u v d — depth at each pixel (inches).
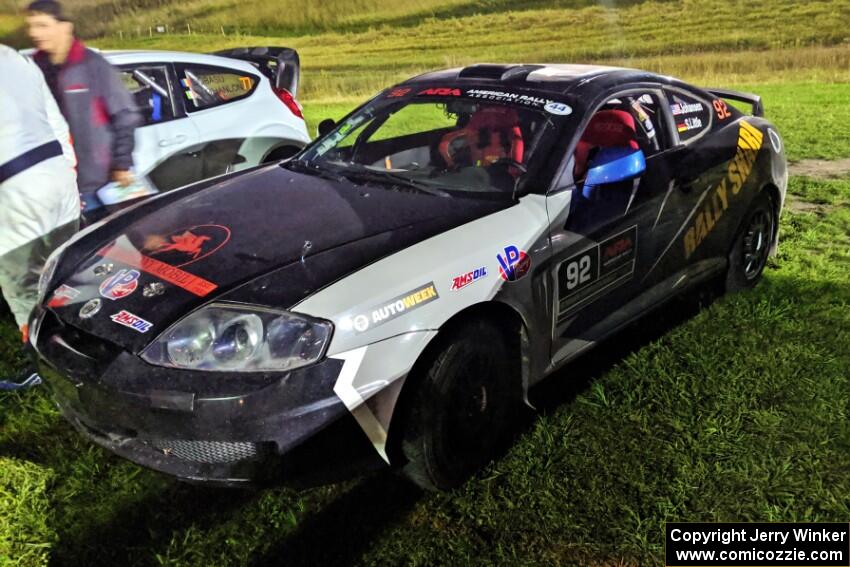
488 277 96.8
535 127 118.3
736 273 155.3
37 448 108.0
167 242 101.0
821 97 530.6
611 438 111.2
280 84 235.3
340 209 106.7
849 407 119.0
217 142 199.9
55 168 126.3
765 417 116.2
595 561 89.2
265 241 97.7
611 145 123.1
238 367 82.4
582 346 116.8
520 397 109.8
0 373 127.6
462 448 99.5
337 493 99.5
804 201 235.0
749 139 151.3
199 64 201.8
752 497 100.1
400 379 87.4
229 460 83.4
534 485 101.1
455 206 106.3
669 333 142.1
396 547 90.7
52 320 97.3
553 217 107.8
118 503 97.1
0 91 117.8
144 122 183.9
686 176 132.9
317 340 83.4
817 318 147.6
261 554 89.3
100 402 86.0
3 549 88.4
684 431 113.0
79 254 106.3
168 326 85.2
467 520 95.2
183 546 90.0
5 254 126.9
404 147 127.9
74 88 150.2
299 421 82.1
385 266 91.0
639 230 122.8
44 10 142.4
